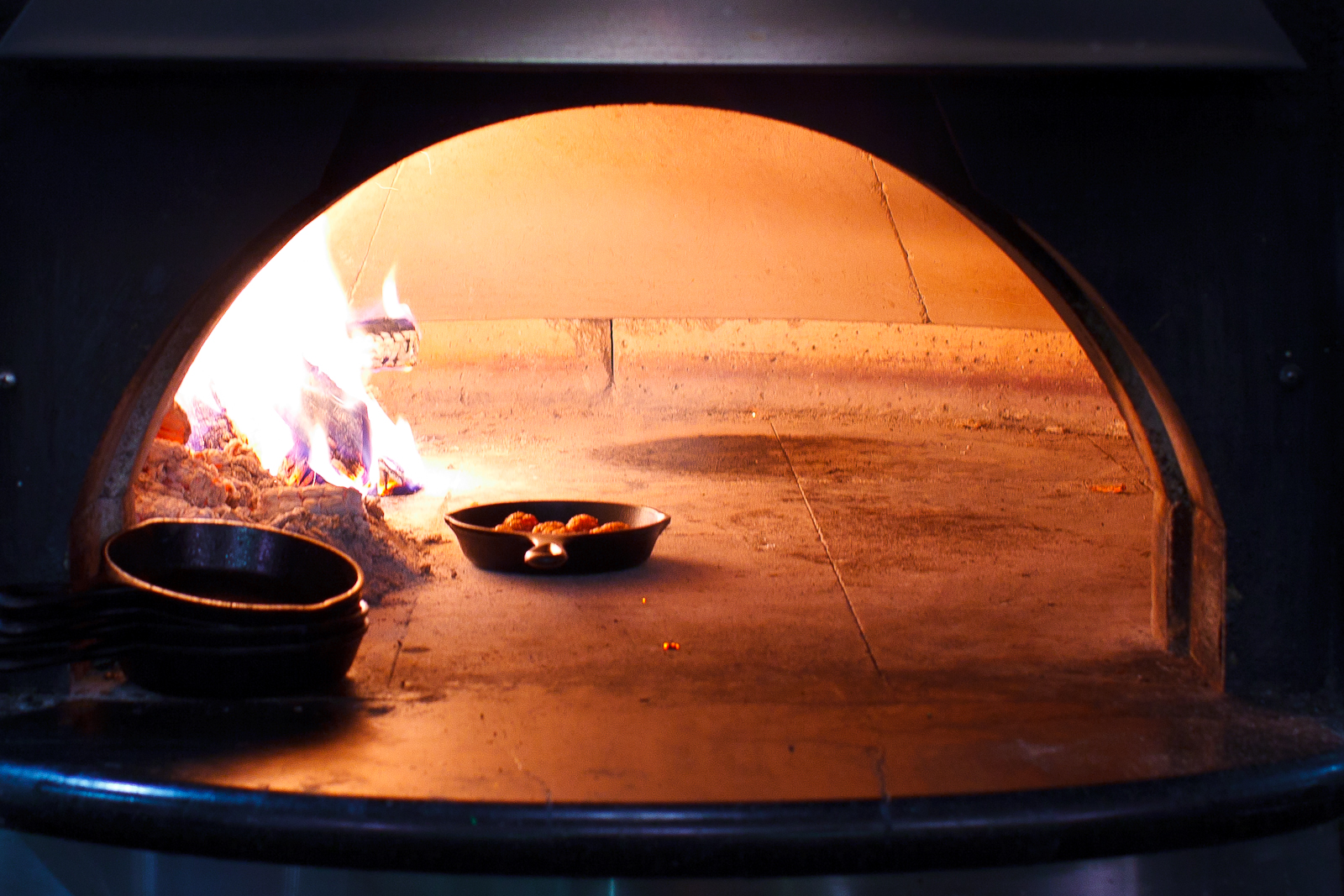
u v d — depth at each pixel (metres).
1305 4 1.50
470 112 1.53
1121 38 1.42
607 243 3.93
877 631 1.86
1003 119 1.51
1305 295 1.53
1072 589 2.10
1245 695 1.57
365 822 1.25
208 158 1.51
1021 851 1.26
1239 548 1.56
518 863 1.24
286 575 1.72
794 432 3.71
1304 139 1.51
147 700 1.53
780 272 3.95
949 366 3.96
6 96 1.50
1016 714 1.51
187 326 1.62
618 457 3.31
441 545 2.37
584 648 1.77
